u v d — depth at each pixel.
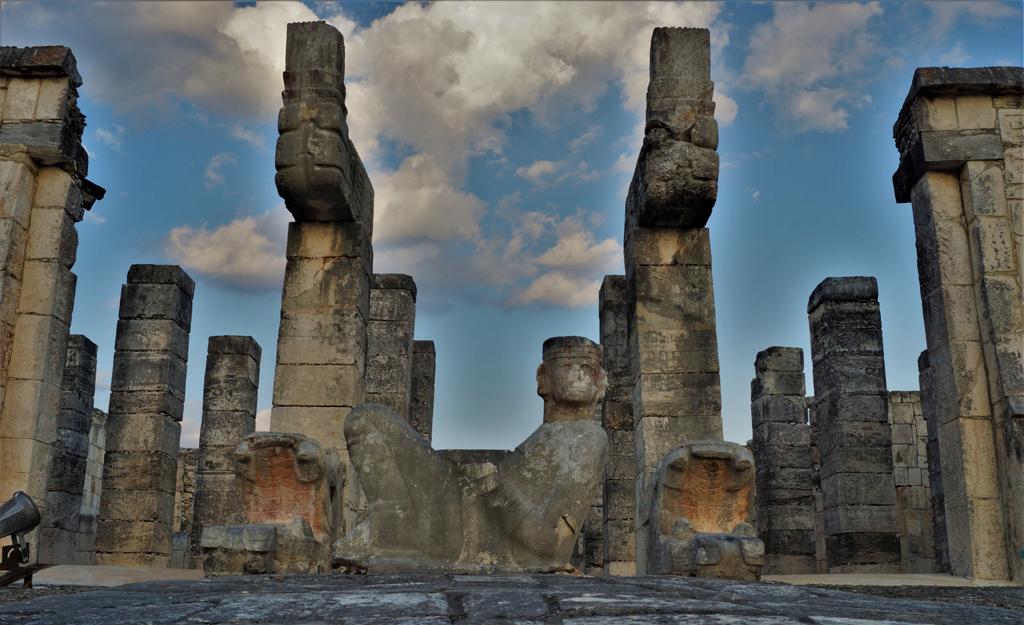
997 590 8.23
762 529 16.89
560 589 4.93
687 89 10.86
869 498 14.55
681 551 7.97
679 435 10.45
